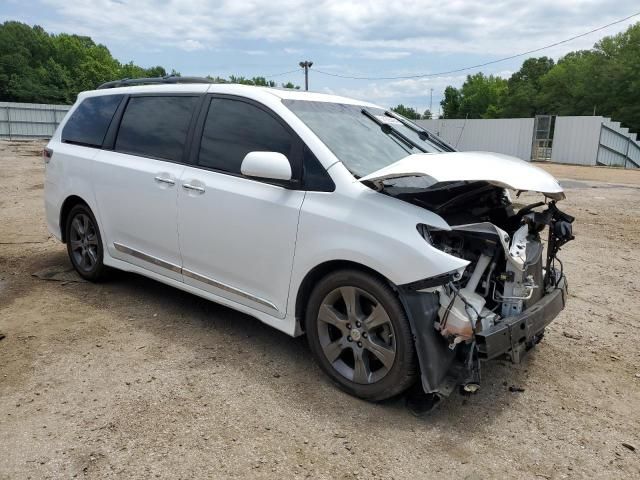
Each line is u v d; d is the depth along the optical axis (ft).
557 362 12.94
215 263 12.79
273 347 12.94
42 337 13.11
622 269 20.93
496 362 12.77
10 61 282.36
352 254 10.23
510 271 10.41
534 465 9.06
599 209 35.27
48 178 17.71
